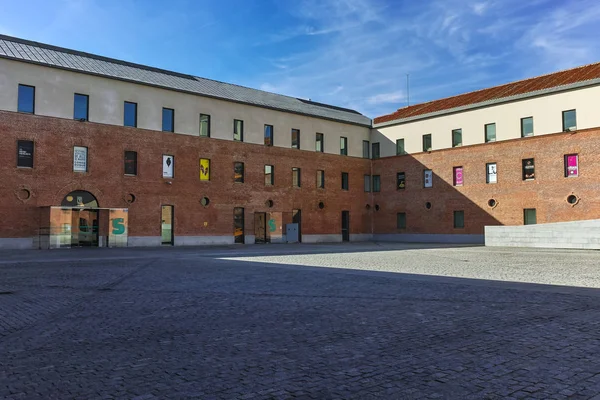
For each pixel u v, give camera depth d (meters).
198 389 4.65
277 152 41.84
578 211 33.91
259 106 40.75
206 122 37.91
